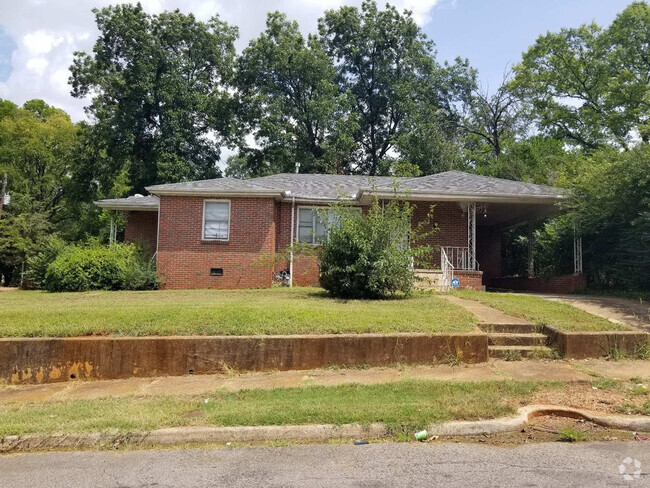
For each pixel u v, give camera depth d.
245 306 8.95
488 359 7.38
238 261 15.70
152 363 7.07
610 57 27.97
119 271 15.09
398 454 4.27
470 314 8.66
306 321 7.77
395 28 37.78
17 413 5.35
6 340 7.00
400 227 11.20
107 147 32.53
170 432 4.65
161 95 31.08
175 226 15.78
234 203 15.88
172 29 32.88
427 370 6.94
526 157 30.27
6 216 28.44
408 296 10.94
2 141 37.81
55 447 4.55
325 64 34.91
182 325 7.57
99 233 33.84
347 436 4.69
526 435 4.71
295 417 4.92
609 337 7.52
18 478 3.87
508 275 21.17
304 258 16.31
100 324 7.54
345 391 5.95
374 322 7.79
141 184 32.53
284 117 34.53
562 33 29.67
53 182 38.50
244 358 7.13
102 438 4.61
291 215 16.67
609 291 13.62
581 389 5.92
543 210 17.05
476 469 3.93
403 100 36.16
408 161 30.42
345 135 34.00
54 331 7.27
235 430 4.69
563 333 7.55
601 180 13.58
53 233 31.66
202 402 5.65
